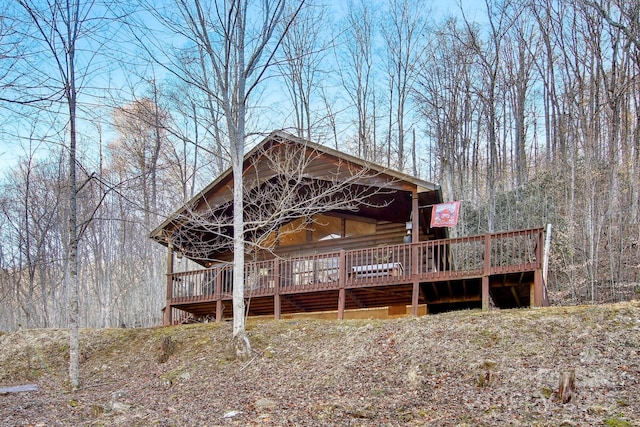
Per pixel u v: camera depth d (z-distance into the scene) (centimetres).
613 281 1784
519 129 2898
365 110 3334
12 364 1505
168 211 2814
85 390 1190
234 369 1186
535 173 2855
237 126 1359
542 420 729
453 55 3519
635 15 2119
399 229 1778
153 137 2744
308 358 1167
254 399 969
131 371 1330
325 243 1855
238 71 1353
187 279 1756
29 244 2594
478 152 3247
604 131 2556
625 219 2081
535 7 2836
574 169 2325
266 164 1619
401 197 1620
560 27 2717
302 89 3033
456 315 1191
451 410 802
